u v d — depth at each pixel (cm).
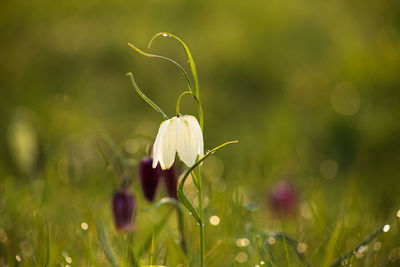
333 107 812
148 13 1391
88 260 348
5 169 625
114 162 394
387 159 647
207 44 1270
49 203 512
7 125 659
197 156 251
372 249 341
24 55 1110
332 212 473
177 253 335
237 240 370
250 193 531
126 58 1186
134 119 974
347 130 724
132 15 1378
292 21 1323
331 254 322
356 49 930
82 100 956
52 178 570
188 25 1366
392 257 341
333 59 1063
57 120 773
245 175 579
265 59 1191
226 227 392
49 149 660
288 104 956
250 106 1036
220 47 1244
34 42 1159
